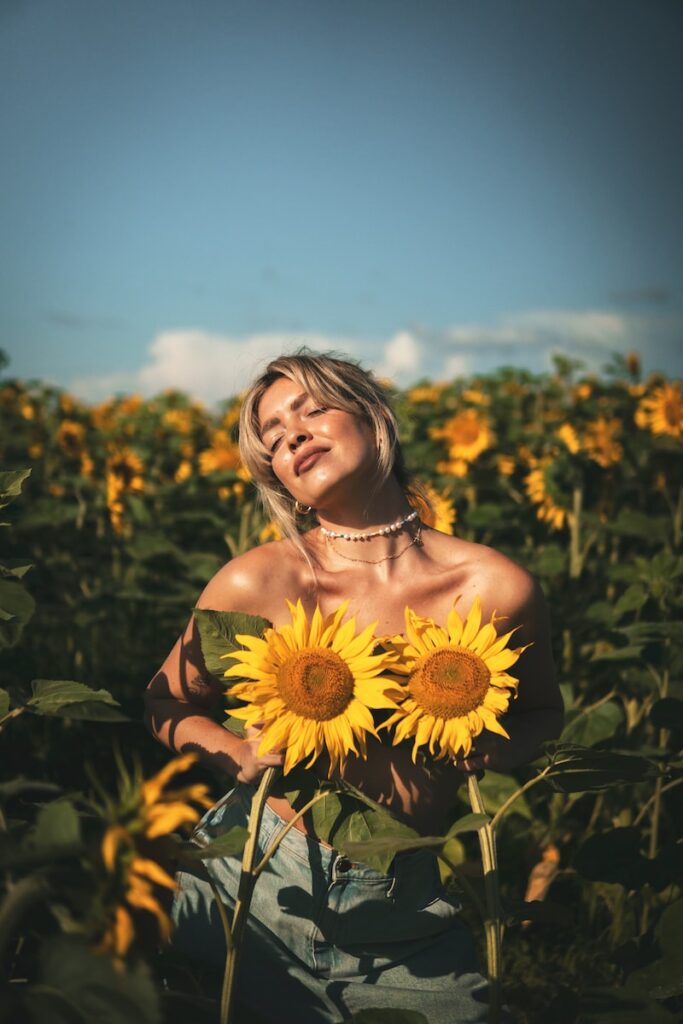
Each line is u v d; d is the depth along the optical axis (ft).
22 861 3.76
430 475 20.53
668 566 10.62
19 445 23.88
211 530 18.83
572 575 15.01
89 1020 3.76
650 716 7.55
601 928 9.50
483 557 6.19
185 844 5.06
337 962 5.74
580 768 5.65
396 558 6.17
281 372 6.23
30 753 11.25
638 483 18.21
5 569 6.28
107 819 3.81
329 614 6.14
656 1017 5.53
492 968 5.20
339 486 5.97
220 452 19.75
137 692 13.09
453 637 5.38
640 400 20.30
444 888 6.09
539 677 6.43
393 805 5.65
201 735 5.94
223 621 5.61
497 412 29.45
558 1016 6.12
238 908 5.17
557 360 29.86
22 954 5.04
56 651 14.83
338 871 5.64
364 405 6.14
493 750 5.38
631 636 9.72
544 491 15.84
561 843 10.23
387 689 5.11
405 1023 4.91
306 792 5.47
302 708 4.95
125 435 25.25
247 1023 5.65
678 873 6.88
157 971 5.77
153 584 16.06
